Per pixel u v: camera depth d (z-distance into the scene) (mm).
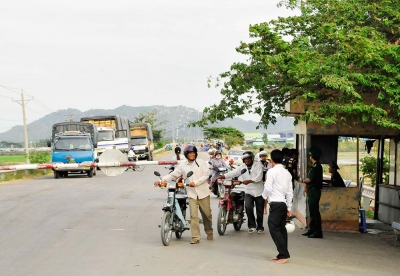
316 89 9227
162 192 20250
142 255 9055
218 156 18438
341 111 8625
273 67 8805
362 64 8508
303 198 12805
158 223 12742
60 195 18938
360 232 12266
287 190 8703
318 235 11242
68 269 7996
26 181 26500
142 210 15055
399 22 9820
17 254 9125
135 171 34719
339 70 8492
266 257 9008
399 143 13656
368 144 15602
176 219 10430
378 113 8227
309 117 8562
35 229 11758
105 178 28250
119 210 15000
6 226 12141
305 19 10234
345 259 9039
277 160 8766
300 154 14211
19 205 15945
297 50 8719
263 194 8727
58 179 27703
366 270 8203
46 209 15078
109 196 18703
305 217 12430
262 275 7676
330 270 8109
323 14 10289
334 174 12836
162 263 8430
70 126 33500
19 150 116062
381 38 9453
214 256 9031
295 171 14570
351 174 26047
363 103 8672
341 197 12438
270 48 9203
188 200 11070
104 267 8125
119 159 16844
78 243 10133
